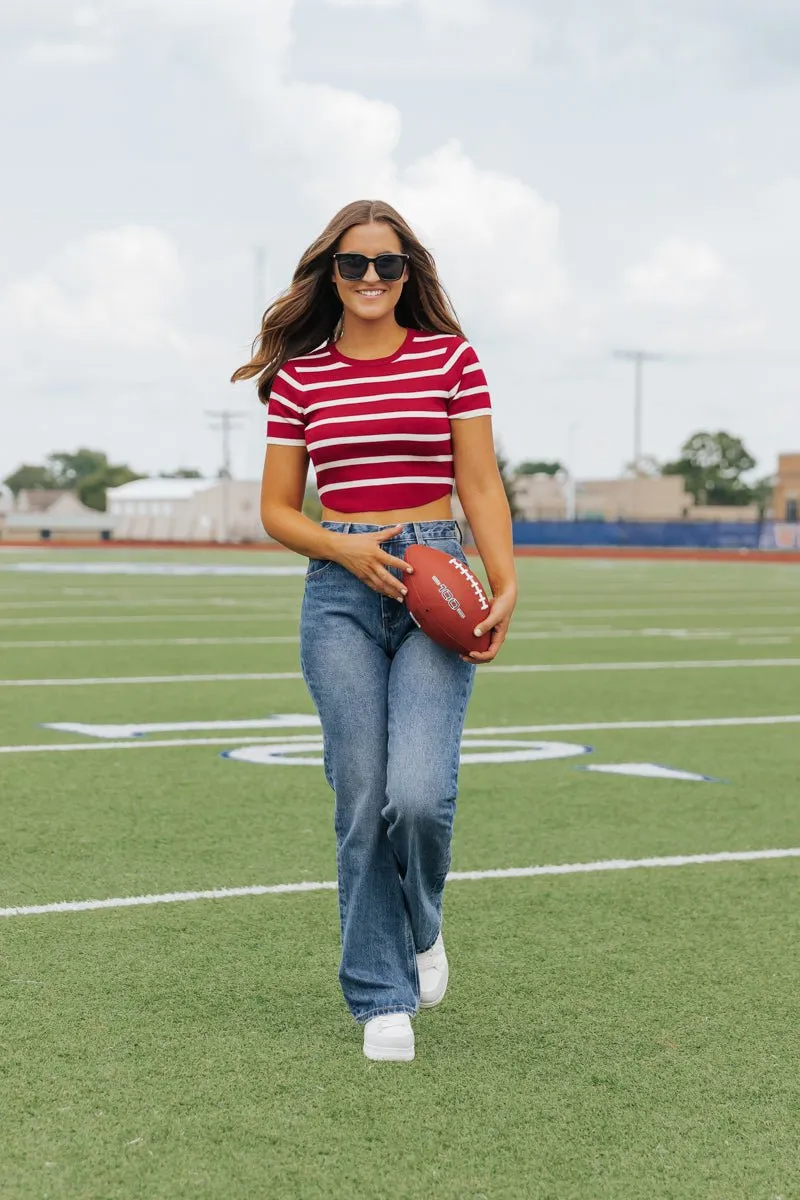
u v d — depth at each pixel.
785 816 6.96
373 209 3.92
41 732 9.32
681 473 137.12
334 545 3.83
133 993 4.35
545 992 4.43
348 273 3.87
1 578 31.20
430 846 3.84
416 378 3.87
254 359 4.11
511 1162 3.27
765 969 4.66
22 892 5.45
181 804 7.06
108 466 156.50
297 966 4.62
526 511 110.31
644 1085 3.72
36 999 4.28
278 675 12.70
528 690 11.81
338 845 4.00
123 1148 3.31
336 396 3.88
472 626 3.76
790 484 90.38
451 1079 3.74
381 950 3.94
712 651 15.18
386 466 3.88
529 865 5.97
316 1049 3.93
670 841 6.43
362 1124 3.45
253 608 21.30
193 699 11.04
